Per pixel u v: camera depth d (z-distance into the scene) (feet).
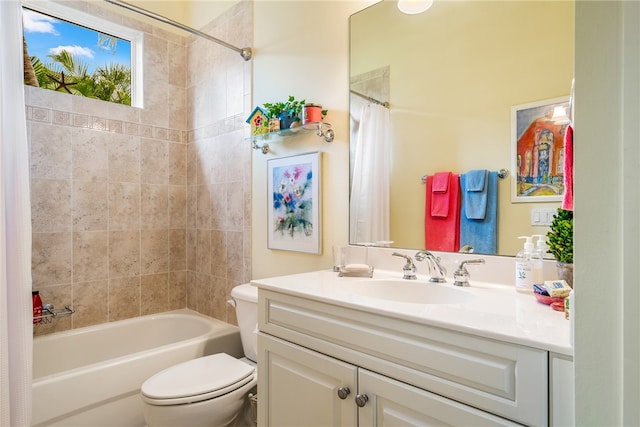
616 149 1.70
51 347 6.73
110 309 7.79
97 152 7.61
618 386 1.68
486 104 4.16
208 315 8.27
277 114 6.15
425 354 2.79
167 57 8.69
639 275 1.60
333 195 5.66
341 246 5.12
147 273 8.36
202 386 4.69
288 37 6.42
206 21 8.34
